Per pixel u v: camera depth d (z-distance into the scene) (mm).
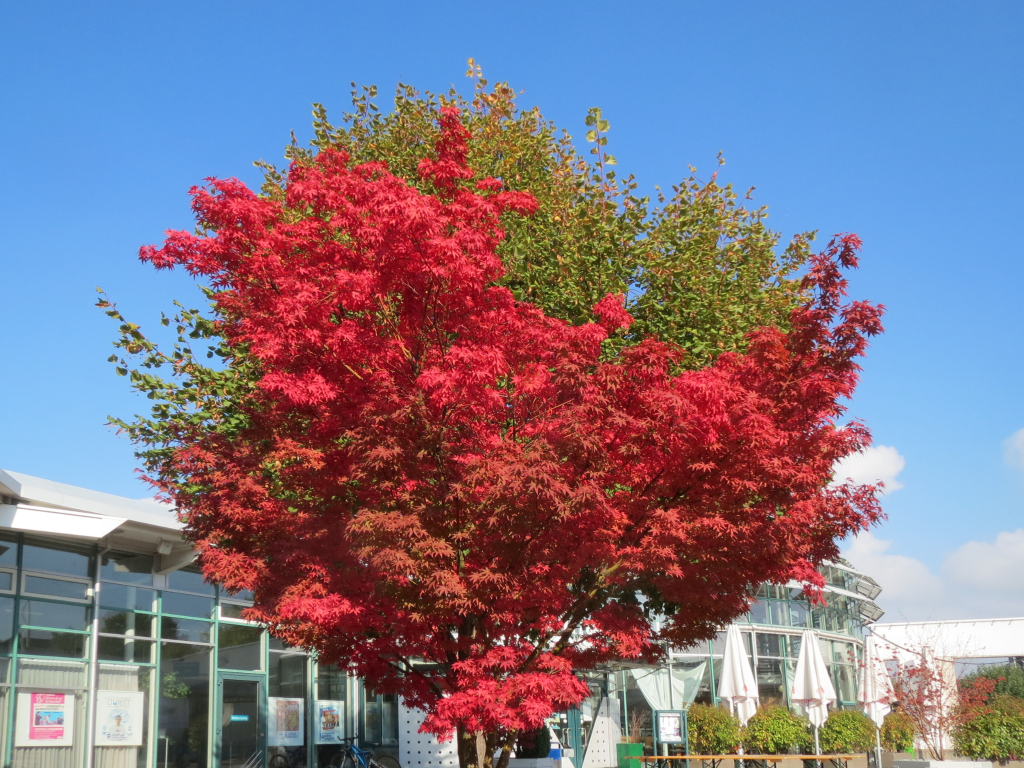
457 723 9102
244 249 9422
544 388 8961
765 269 15102
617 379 8742
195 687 17453
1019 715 20906
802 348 9898
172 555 16969
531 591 8859
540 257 13703
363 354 9102
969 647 39469
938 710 21531
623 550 9000
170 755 16703
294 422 10180
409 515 8234
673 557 8805
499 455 8492
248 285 9578
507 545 8484
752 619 30719
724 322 13500
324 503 9812
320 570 9320
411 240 8695
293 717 19547
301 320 8797
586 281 13609
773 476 8914
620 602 11570
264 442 10578
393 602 9312
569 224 14000
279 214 9953
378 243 8711
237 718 18219
